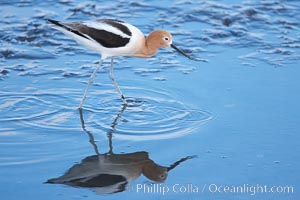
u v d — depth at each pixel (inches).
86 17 597.0
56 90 494.0
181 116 460.8
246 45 569.9
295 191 376.8
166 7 624.7
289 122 452.1
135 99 484.1
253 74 522.0
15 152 410.9
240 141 430.0
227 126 447.5
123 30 469.1
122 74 523.5
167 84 506.0
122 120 456.1
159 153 416.5
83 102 474.9
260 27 598.5
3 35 563.2
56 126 445.1
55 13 603.2
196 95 489.7
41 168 395.2
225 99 483.8
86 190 374.9
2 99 475.5
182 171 397.1
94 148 421.1
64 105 474.6
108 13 606.9
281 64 538.3
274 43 573.6
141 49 479.2
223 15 611.8
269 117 458.3
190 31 587.2
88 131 440.8
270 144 426.3
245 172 395.9
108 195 370.6
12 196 365.4
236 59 547.5
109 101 482.3
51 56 543.8
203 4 630.5
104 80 514.3
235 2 636.7
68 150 417.4
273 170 397.4
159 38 478.9
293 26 602.2
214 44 569.9
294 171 396.5
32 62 532.4
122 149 420.5
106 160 408.2
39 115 458.3
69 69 526.9
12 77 507.5
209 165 403.2
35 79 507.8
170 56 553.6
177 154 415.5
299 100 481.4
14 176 385.1
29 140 425.7
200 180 387.2
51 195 368.5
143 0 637.3
